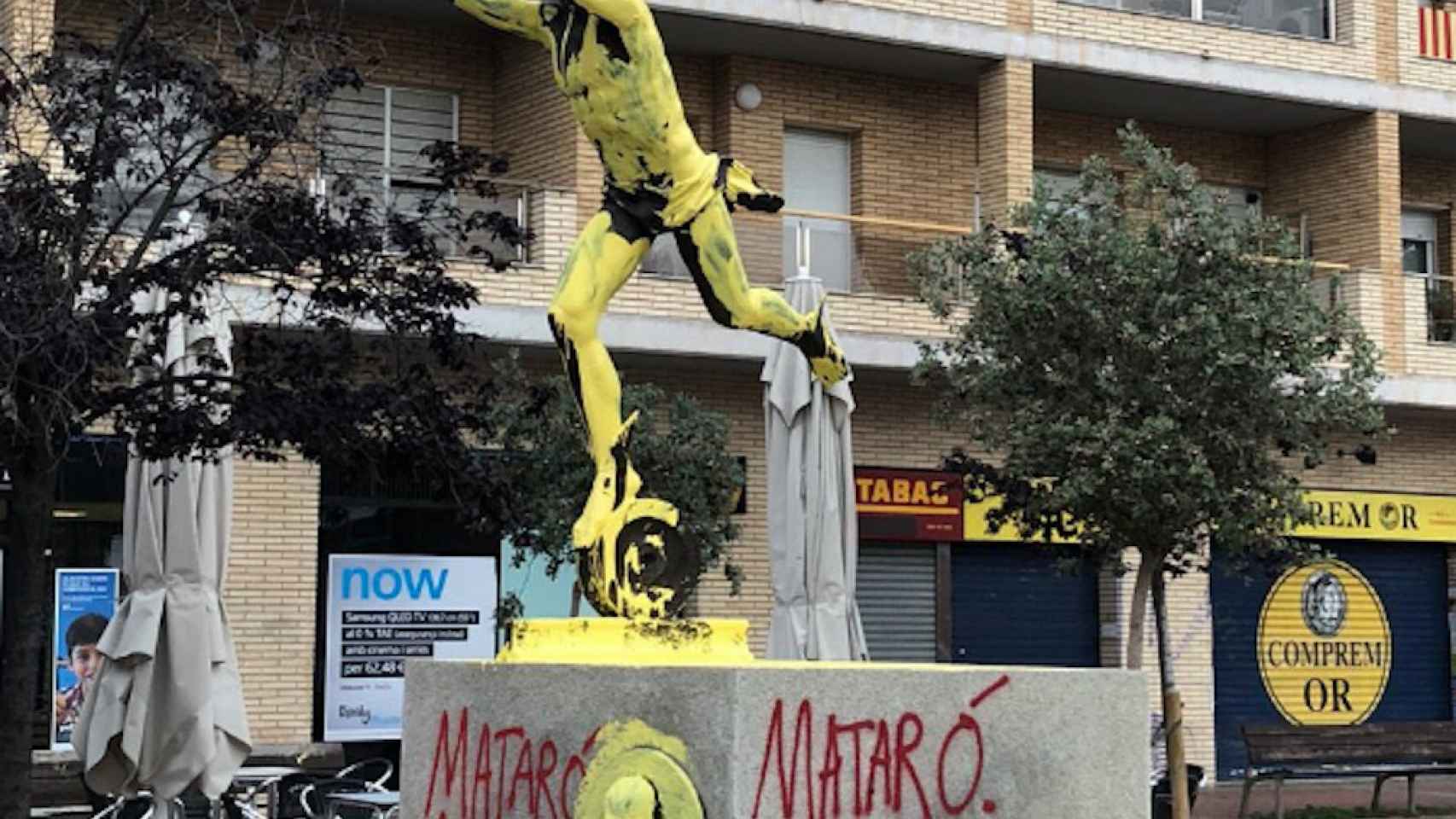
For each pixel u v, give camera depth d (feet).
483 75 68.64
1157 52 74.74
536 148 66.59
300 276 39.75
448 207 41.11
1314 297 54.39
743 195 18.79
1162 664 52.31
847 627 49.55
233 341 45.96
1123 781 17.75
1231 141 83.82
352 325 40.45
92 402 35.70
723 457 55.62
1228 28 77.05
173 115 40.73
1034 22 72.90
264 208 37.63
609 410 18.34
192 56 38.11
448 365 40.06
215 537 39.45
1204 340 49.03
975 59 72.33
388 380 43.11
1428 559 85.87
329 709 61.87
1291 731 63.05
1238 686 79.97
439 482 39.42
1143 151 52.34
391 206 41.96
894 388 72.90
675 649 18.19
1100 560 54.70
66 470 57.00
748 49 70.95
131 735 37.83
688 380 68.85
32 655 34.94
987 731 17.08
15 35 53.57
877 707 16.55
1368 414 51.72
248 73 43.52
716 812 15.78
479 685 18.12
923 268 58.90
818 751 16.16
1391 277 79.66
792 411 50.06
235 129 37.73
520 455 51.21
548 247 63.16
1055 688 17.51
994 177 72.08
